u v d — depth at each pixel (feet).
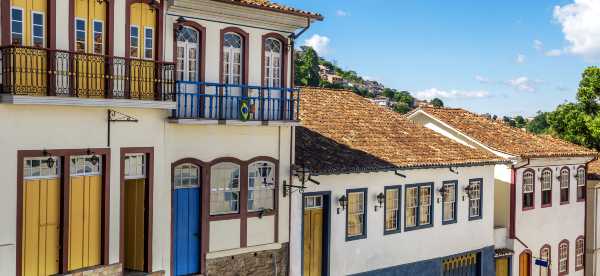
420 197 79.71
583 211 106.42
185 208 57.57
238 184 60.85
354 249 72.13
